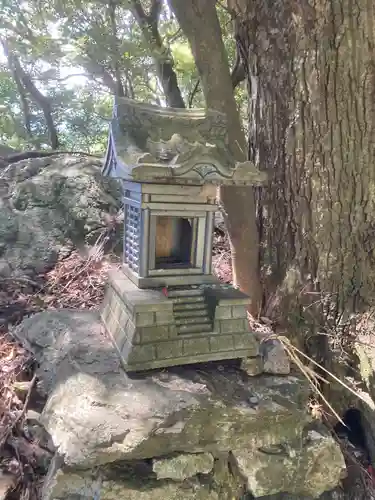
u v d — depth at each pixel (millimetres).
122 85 4367
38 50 3539
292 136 2402
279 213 2545
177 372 1942
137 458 1611
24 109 6281
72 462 1511
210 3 2391
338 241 2373
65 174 3910
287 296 2516
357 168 2314
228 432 1745
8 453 2027
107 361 1966
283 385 1979
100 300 3002
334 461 1932
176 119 2059
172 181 1789
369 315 2307
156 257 2154
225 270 3434
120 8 4508
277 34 2375
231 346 2008
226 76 2492
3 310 2844
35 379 2172
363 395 2227
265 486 1832
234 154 2467
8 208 3578
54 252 3406
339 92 2264
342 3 2180
